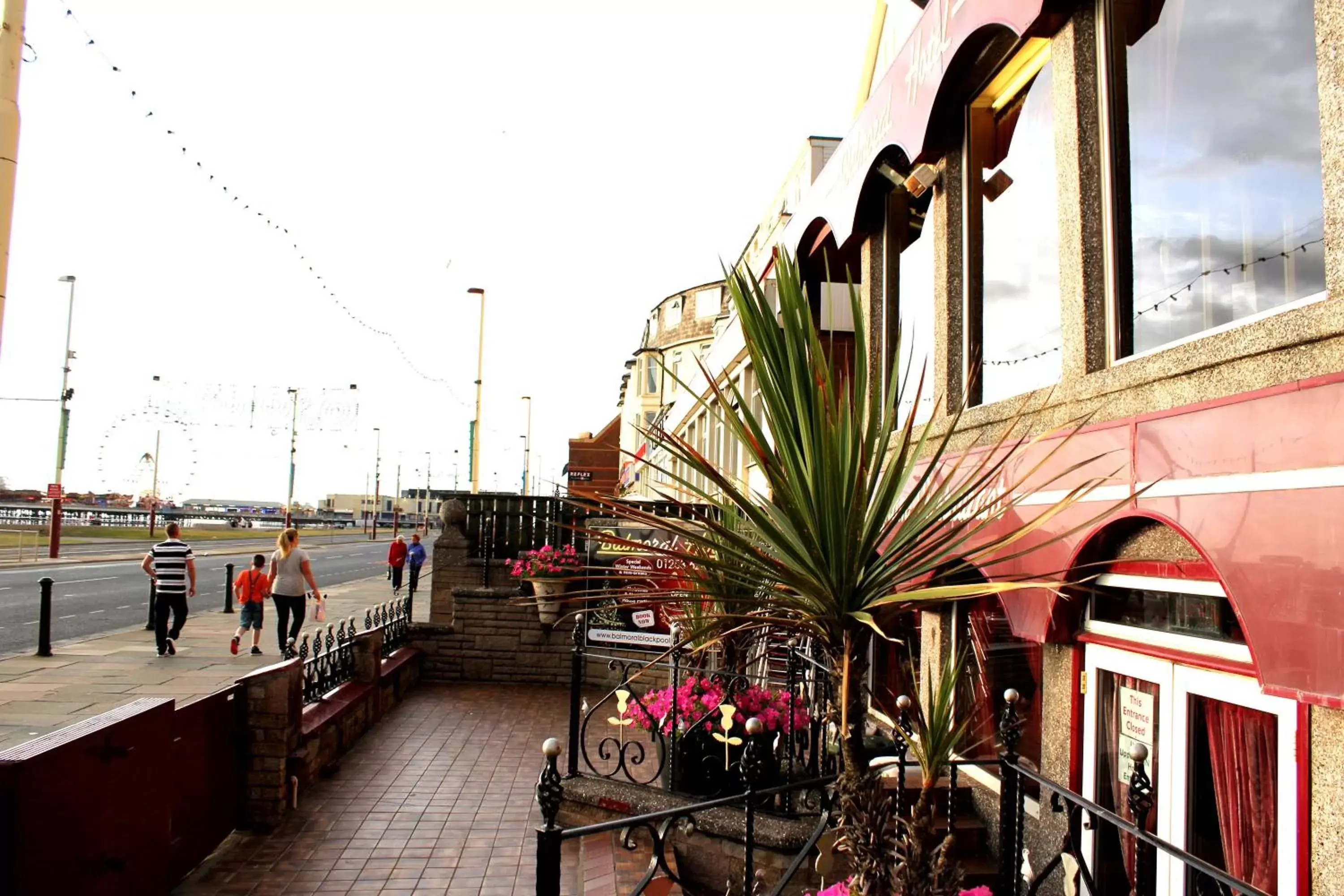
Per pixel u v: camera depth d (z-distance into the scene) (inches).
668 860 193.0
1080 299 171.5
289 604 411.2
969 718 141.4
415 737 322.7
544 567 432.1
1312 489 105.9
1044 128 198.1
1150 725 149.6
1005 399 201.8
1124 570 153.5
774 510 113.2
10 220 219.6
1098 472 153.3
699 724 198.4
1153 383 144.5
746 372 466.3
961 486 120.3
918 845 107.2
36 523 2468.0
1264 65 134.7
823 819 131.9
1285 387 111.4
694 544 135.5
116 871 155.6
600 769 276.2
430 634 450.0
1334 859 108.3
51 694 316.2
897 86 241.4
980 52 205.3
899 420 266.2
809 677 229.6
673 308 1494.8
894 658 269.9
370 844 211.6
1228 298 140.4
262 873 192.2
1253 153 136.3
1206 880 134.0
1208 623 135.4
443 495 499.5
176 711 183.0
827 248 321.4
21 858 126.6
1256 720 125.9
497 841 215.3
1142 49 164.9
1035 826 182.5
